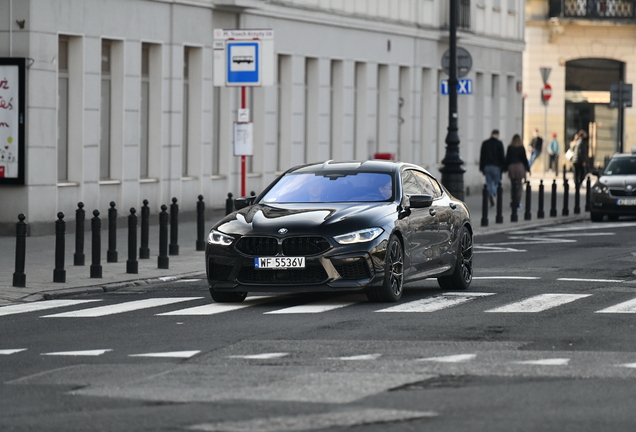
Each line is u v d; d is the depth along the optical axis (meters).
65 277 39.31
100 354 25.02
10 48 54.72
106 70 60.53
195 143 67.12
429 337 26.91
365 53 83.69
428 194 36.94
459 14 95.75
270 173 73.69
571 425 18.08
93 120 58.84
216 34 49.22
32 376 22.44
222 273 32.97
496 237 59.81
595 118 139.62
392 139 88.06
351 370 22.64
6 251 48.47
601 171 74.81
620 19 136.88
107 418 18.73
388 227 33.12
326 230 32.31
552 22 136.88
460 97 99.00
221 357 24.36
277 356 24.39
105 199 59.94
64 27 56.53
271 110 73.44
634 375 22.09
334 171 35.84
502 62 106.75
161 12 63.38
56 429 18.08
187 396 20.33
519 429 17.81
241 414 18.86
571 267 44.41
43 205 55.59
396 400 19.83
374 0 84.38
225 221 33.62
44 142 55.50
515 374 22.17
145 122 63.84
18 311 32.59
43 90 55.34
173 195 65.00
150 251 49.41
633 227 66.50
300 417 18.59
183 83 66.25
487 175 81.12
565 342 26.11
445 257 36.56
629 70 139.12
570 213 77.94
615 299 34.19
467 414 18.78
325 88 79.00
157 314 31.56
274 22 73.00
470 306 32.62
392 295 33.41
